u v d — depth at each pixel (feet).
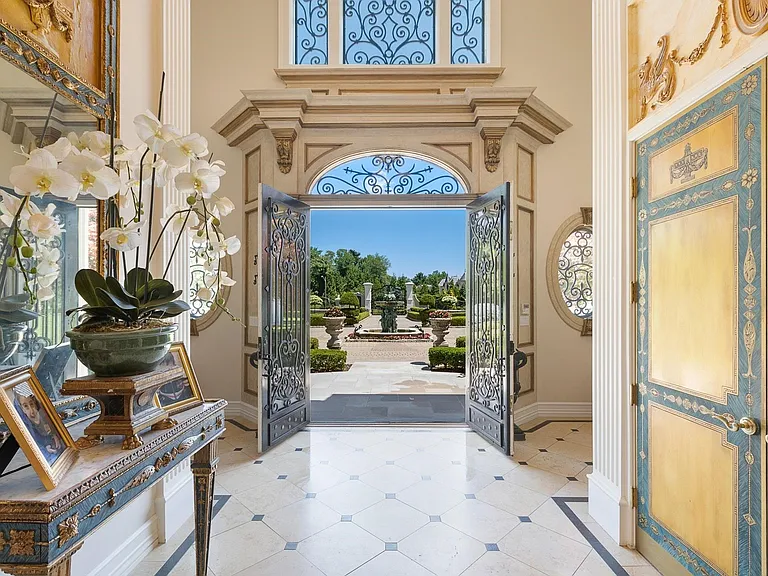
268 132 14.06
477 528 7.75
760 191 4.81
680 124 6.06
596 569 6.58
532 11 15.21
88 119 5.93
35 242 4.92
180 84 8.25
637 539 7.06
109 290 4.51
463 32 15.55
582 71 15.14
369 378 22.09
